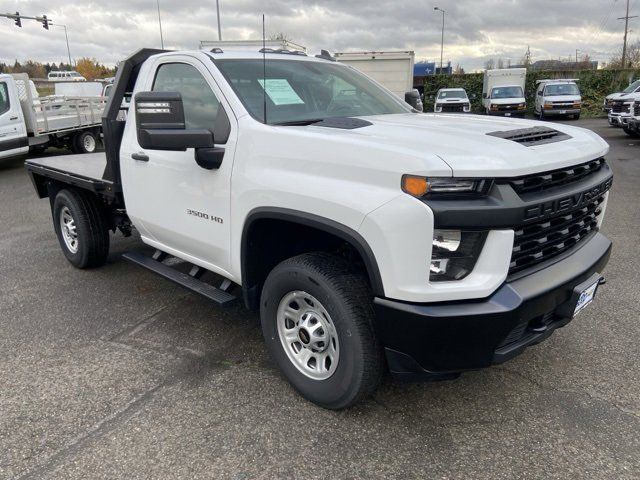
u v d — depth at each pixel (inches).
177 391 125.0
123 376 132.0
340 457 102.7
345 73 165.6
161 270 158.4
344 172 99.6
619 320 155.8
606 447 103.7
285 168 110.2
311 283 108.3
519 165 92.7
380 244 93.2
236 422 113.4
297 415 115.4
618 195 326.3
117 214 199.3
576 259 109.9
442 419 113.3
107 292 187.3
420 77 1460.4
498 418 113.3
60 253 236.1
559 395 120.8
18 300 181.6
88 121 591.5
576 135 120.4
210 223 133.3
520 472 98.0
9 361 140.3
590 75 1139.3
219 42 313.1
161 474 99.0
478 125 122.6
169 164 142.9
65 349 146.5
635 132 617.9
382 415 114.9
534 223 96.3
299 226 121.6
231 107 126.2
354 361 105.2
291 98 135.6
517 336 101.7
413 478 97.3
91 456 103.7
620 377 127.0
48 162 220.5
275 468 100.1
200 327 158.6
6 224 297.0
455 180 89.2
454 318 91.4
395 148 93.7
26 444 107.5
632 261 204.8
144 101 113.6
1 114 491.5
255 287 129.2
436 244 91.0
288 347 121.1
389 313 95.2
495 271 93.4
